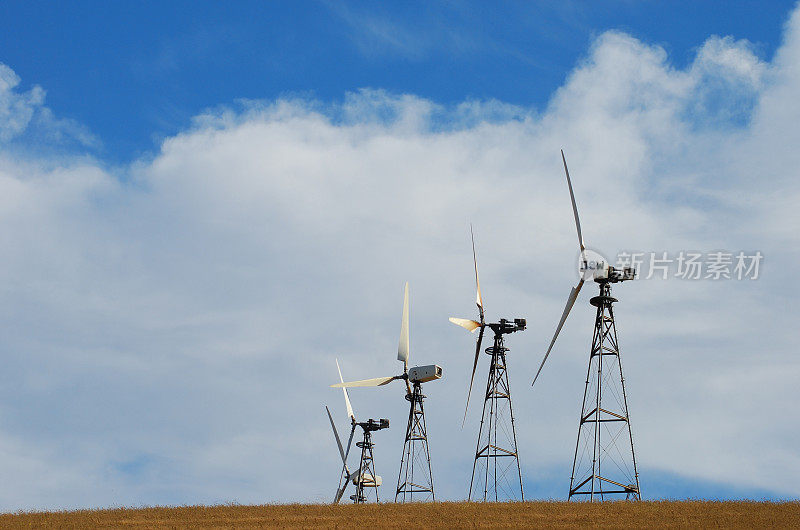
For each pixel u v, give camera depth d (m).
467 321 85.19
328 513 65.56
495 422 83.12
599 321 73.00
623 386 71.69
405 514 63.66
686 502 67.31
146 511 67.50
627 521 57.22
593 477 70.81
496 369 84.50
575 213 73.19
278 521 60.38
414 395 98.38
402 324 100.06
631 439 70.81
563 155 73.81
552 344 72.75
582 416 71.94
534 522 57.84
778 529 53.41
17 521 61.12
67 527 57.97
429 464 95.94
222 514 65.31
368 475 112.06
